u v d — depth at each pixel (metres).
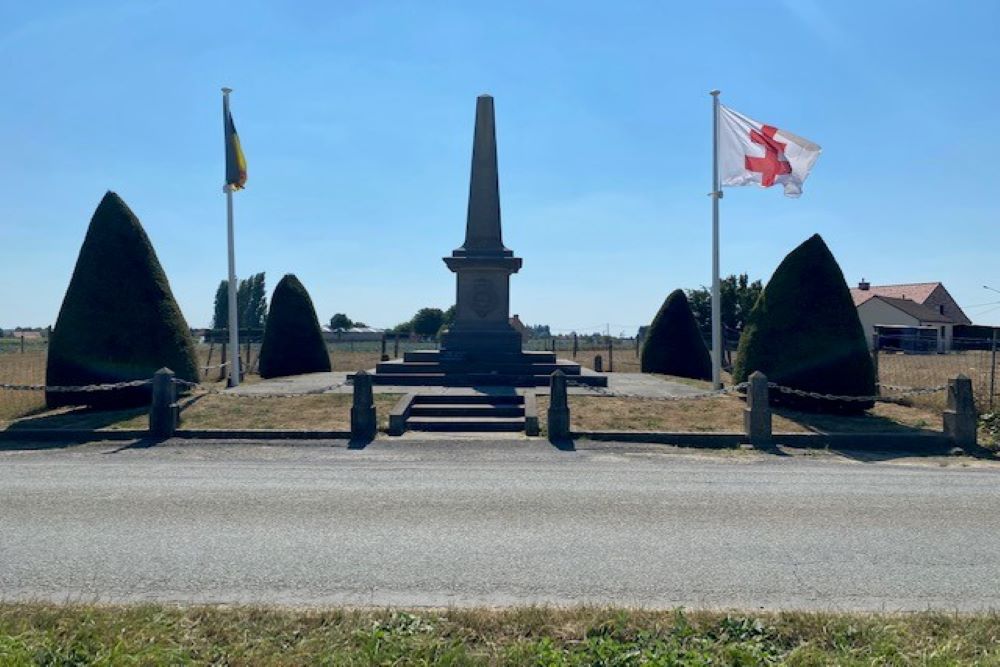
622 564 7.02
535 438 14.51
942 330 63.09
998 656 4.93
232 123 20.95
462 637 5.23
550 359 22.22
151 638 5.11
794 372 16.59
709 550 7.47
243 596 6.14
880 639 5.20
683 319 27.48
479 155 23.42
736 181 19.31
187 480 10.66
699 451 13.58
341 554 7.25
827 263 16.89
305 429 14.52
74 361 16.23
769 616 5.57
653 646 5.08
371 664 4.83
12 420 15.80
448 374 20.67
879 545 7.68
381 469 11.61
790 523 8.51
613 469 11.75
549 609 5.65
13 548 7.36
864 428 14.93
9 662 4.68
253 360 36.09
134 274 16.83
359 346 58.28
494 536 7.89
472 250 23.19
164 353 16.91
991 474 11.66
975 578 6.71
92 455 12.75
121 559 7.04
